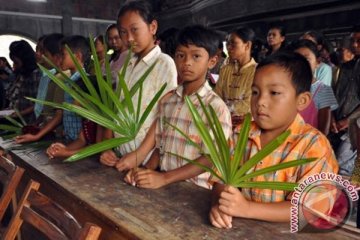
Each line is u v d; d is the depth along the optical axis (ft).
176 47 4.43
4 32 34.12
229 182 2.91
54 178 4.30
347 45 9.07
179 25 31.94
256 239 2.83
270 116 3.02
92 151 3.83
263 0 20.22
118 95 4.40
